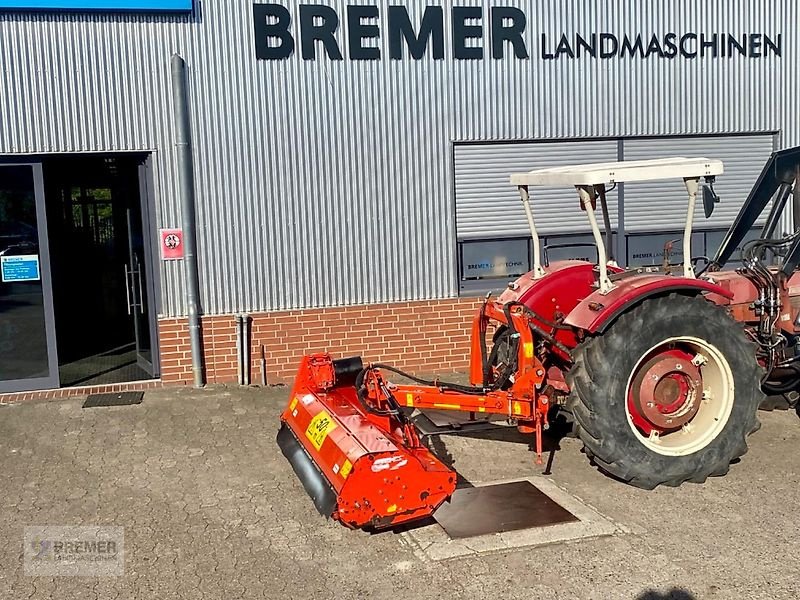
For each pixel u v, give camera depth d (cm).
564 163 912
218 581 417
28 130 769
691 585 398
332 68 831
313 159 832
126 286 896
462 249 891
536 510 490
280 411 722
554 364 611
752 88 954
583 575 410
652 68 922
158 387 805
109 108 781
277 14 812
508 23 874
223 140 809
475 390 542
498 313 581
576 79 900
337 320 848
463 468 576
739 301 610
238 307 823
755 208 667
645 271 601
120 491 542
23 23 761
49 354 797
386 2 839
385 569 425
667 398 533
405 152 856
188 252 801
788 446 606
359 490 426
